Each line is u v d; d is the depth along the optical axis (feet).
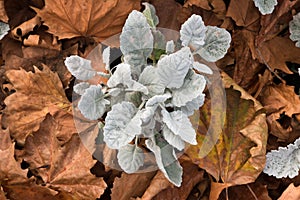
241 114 3.37
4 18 3.36
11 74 3.30
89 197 3.27
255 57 3.46
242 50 3.52
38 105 3.34
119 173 3.36
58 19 3.34
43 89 3.33
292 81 3.61
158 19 3.43
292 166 3.38
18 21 3.48
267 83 3.52
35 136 3.31
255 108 3.33
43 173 3.30
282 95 3.49
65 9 3.28
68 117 3.36
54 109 3.34
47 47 3.40
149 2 3.47
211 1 3.43
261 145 3.31
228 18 3.50
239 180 3.37
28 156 3.31
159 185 3.28
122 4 3.30
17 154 3.29
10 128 3.34
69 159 3.26
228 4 3.53
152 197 3.26
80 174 3.25
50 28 3.36
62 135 3.35
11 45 3.44
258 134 3.32
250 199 3.44
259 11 3.45
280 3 3.45
